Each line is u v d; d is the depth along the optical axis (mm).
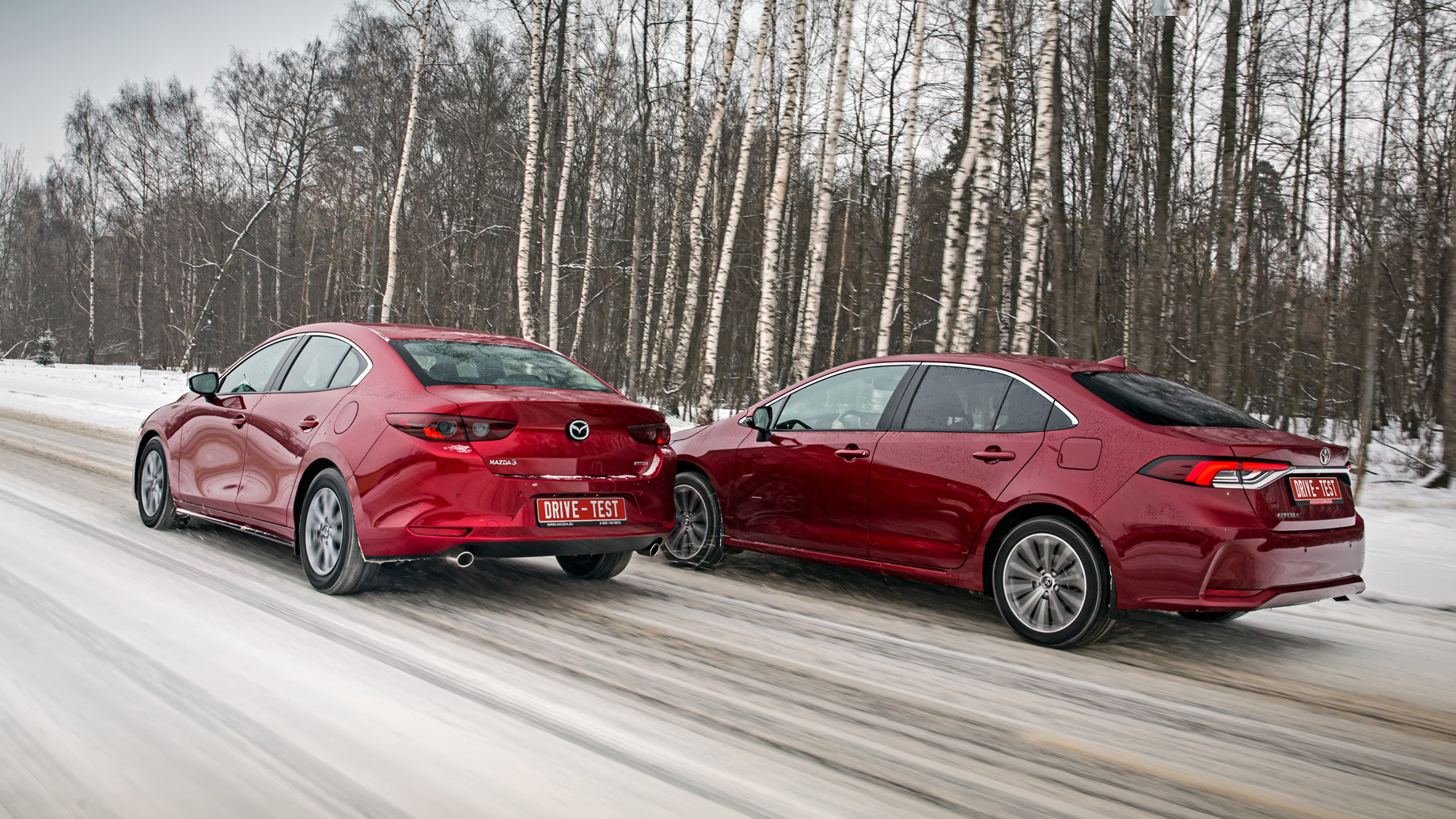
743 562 6988
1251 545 4297
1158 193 17531
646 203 31141
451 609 4934
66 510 7227
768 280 17234
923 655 4551
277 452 5457
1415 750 3490
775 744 3213
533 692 3619
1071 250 25266
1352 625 5594
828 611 5473
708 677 3988
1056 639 4742
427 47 31906
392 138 35531
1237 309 25016
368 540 4770
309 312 48188
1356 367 25984
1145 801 2883
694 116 29953
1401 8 18719
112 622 4219
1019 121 23703
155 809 2490
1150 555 4434
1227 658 4781
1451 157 19016
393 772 2803
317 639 4172
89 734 2975
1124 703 3928
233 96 44656
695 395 31438
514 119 32312
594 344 36219
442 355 5336
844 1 17750
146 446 6887
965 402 5340
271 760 2850
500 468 4730
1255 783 3080
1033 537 4840
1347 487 4910
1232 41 17234
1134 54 21547
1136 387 5074
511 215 33469
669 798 2715
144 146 49812
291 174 45438
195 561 5684
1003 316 24078
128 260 56812
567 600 5355
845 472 5648
